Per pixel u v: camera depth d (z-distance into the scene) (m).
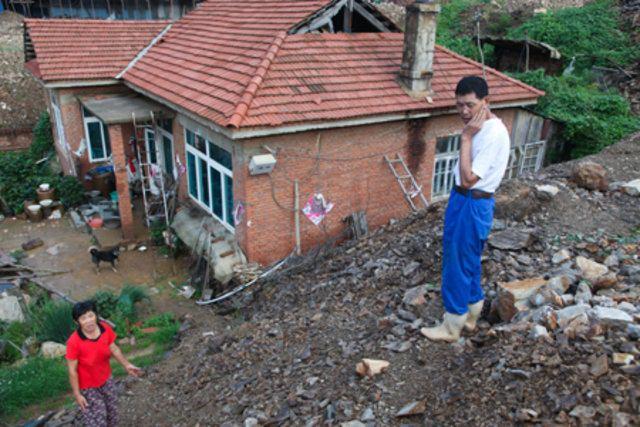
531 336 4.32
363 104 10.24
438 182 12.71
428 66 11.11
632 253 5.75
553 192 7.43
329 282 8.02
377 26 12.73
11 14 26.06
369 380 4.75
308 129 9.54
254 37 11.83
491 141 3.82
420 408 4.15
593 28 20.42
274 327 7.10
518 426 3.63
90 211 14.69
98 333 5.12
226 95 9.77
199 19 15.41
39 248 13.12
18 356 8.53
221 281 10.08
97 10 24.94
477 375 4.26
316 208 10.70
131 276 11.63
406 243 7.99
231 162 10.27
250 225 9.98
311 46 11.25
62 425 6.32
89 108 13.22
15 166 16.66
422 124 11.49
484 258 6.17
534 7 24.59
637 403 3.33
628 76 18.08
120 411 6.33
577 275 5.29
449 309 4.70
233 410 5.36
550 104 15.76
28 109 22.20
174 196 13.30
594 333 4.07
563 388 3.70
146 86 12.42
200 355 7.31
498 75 12.95
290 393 5.16
